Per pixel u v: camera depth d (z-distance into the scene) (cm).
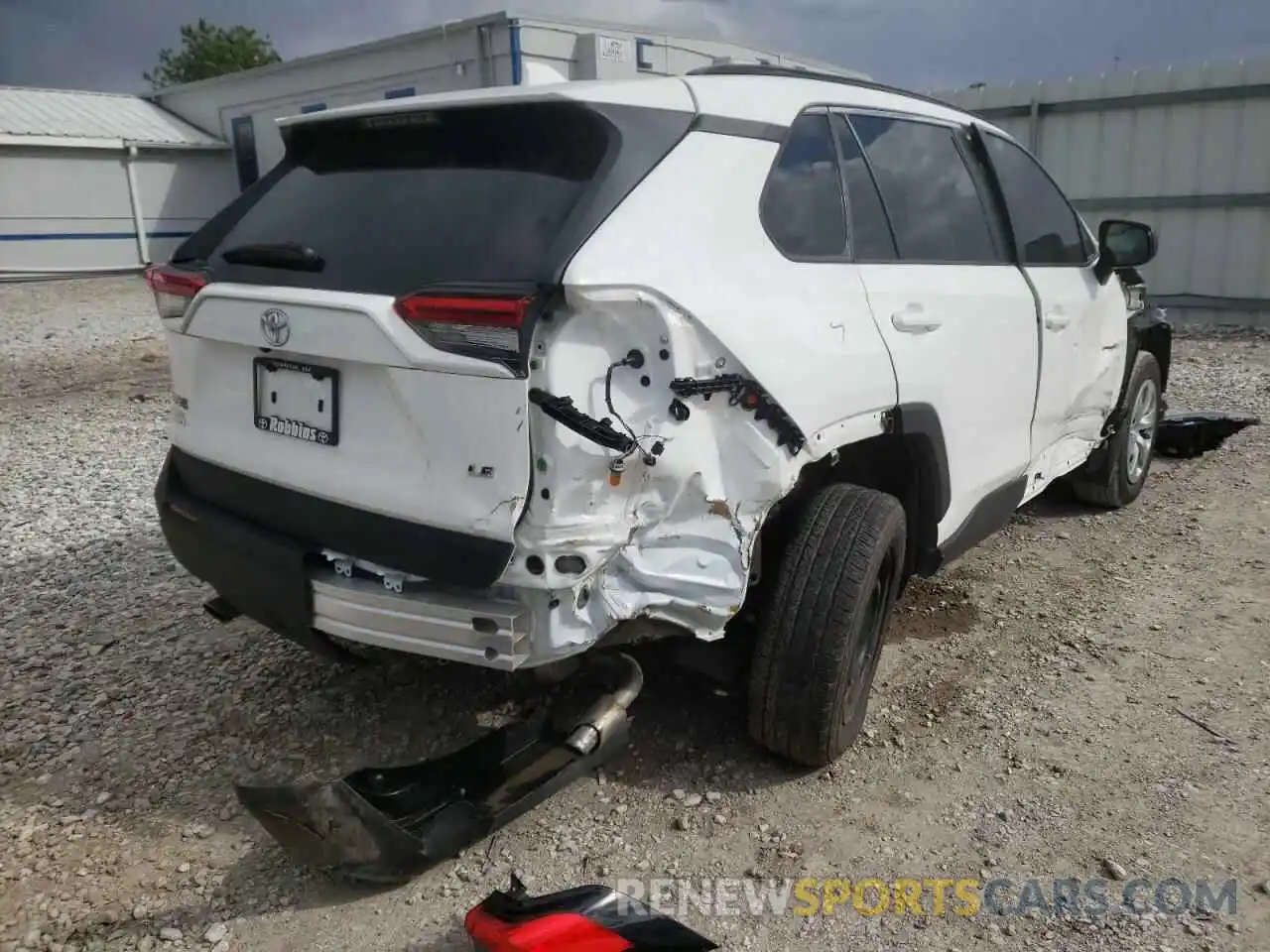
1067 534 527
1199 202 1271
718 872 272
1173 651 392
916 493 353
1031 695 360
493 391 232
